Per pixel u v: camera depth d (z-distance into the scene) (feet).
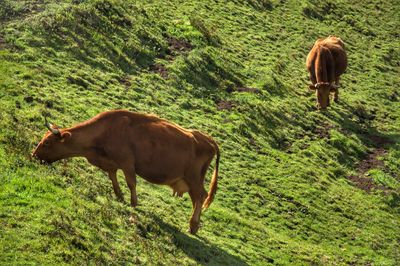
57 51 87.76
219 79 102.01
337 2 158.10
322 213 80.18
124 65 93.56
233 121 92.63
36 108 70.38
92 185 59.11
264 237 68.95
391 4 167.43
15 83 74.18
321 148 96.27
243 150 86.99
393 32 154.51
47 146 54.75
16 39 85.87
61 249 46.68
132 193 56.59
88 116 75.61
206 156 58.59
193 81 98.32
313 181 86.48
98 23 97.66
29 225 47.73
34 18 91.71
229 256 59.93
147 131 55.62
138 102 85.71
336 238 76.54
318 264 67.51
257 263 61.87
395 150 102.37
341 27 147.33
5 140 58.34
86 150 54.90
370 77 129.18
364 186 91.45
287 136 96.78
